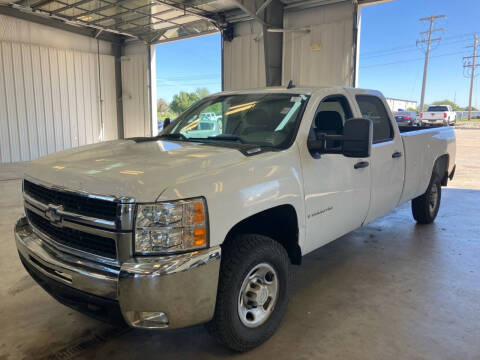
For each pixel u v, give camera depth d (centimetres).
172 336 293
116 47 1705
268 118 335
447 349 276
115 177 227
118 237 214
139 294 209
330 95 358
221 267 250
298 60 1213
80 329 301
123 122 1767
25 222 310
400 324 309
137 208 213
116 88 1727
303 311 329
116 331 299
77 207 236
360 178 371
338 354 269
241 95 383
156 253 214
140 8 1251
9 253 456
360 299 351
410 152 473
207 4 1227
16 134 1388
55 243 256
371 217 410
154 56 1639
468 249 484
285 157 290
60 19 1337
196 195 224
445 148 585
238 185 247
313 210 314
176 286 213
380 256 459
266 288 277
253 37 1311
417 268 423
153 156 270
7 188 862
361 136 283
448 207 702
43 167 278
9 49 1342
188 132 374
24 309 329
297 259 309
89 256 232
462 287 376
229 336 254
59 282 244
